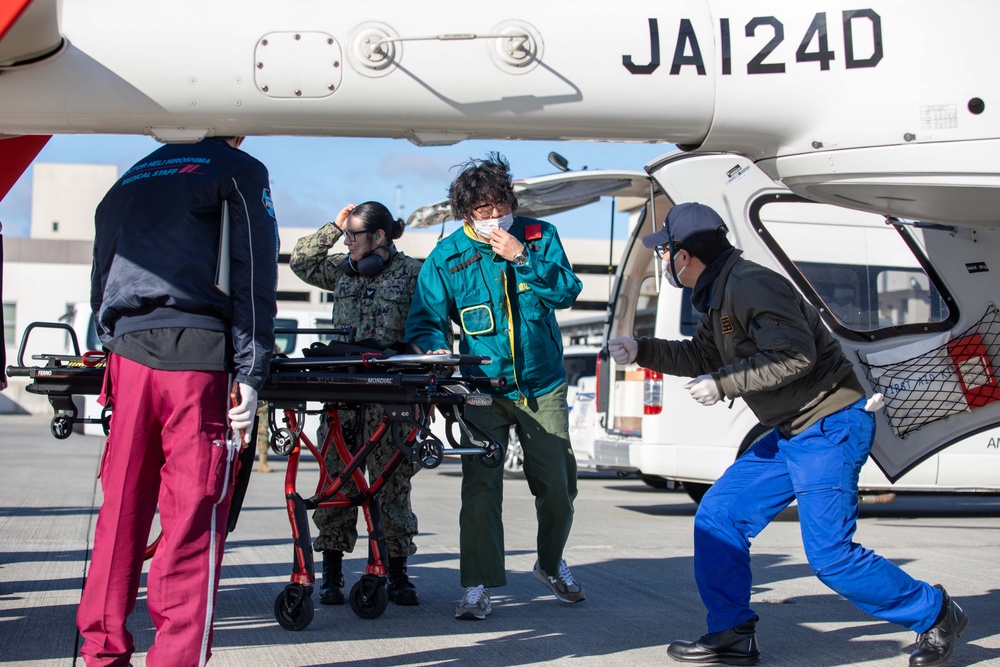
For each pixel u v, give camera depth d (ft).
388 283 15.75
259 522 24.81
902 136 11.93
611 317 32.04
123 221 9.94
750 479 12.35
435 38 11.19
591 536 23.62
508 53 11.31
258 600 15.46
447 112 11.30
